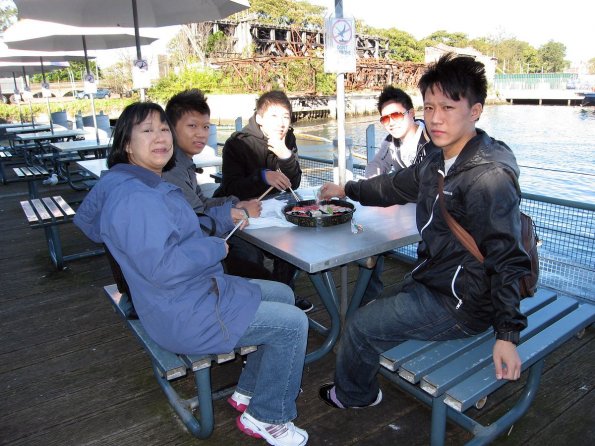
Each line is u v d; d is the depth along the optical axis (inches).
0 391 91.4
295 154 121.0
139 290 61.1
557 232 107.6
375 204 85.7
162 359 65.3
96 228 67.6
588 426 77.3
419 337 66.5
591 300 101.7
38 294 135.9
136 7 162.1
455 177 59.7
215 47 1381.6
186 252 59.1
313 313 120.3
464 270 61.8
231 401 82.4
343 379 76.7
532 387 76.5
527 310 73.5
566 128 711.7
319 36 1475.1
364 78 1386.6
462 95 58.3
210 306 62.7
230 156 111.6
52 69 457.7
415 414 82.3
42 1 159.0
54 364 100.4
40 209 155.5
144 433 79.3
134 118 64.4
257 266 98.7
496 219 55.4
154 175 64.7
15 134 390.0
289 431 73.0
